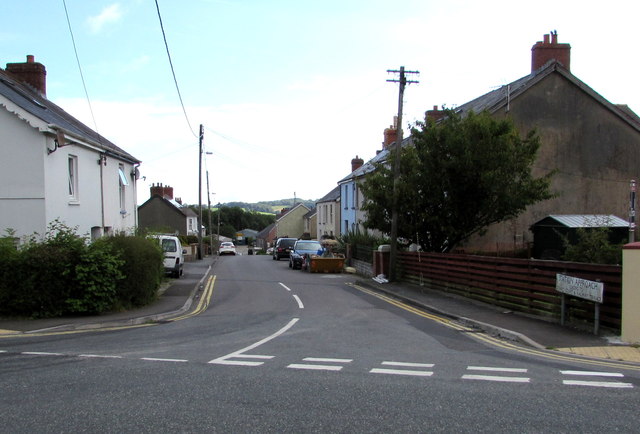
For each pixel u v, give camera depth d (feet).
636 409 17.37
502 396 18.97
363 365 24.49
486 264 48.37
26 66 76.38
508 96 80.69
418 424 15.90
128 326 39.27
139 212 207.62
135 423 16.02
